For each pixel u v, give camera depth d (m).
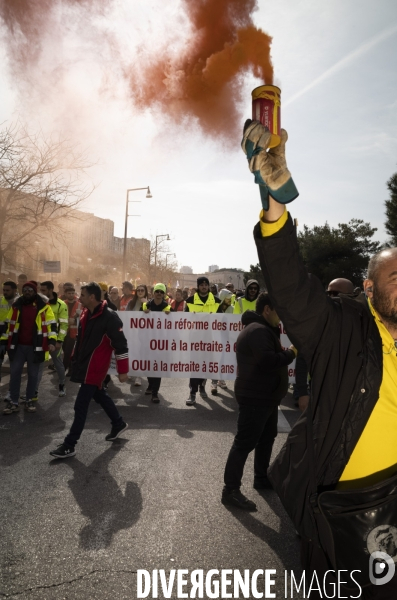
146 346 9.05
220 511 3.90
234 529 3.60
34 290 7.17
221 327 8.93
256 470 4.45
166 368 9.02
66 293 10.41
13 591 2.79
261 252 1.64
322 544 1.66
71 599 2.72
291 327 1.72
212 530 3.58
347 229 45.44
